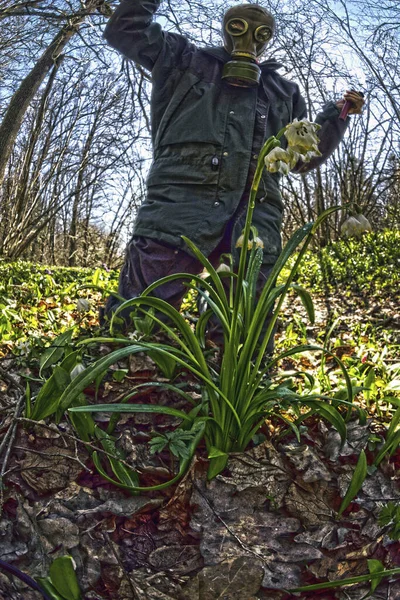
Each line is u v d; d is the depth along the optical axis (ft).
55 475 6.56
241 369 6.93
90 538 6.09
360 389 7.82
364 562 6.28
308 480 6.74
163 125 9.36
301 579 6.03
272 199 9.57
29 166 50.65
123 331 8.89
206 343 8.71
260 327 6.84
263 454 6.90
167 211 9.13
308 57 37.17
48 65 29.04
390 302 23.63
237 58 9.33
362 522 6.55
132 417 7.32
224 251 9.59
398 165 48.06
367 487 6.84
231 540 6.20
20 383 7.58
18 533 6.03
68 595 5.41
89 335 8.84
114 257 92.68
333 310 21.95
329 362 11.69
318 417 7.73
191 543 6.20
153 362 8.03
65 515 6.22
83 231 90.84
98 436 6.81
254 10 9.32
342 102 10.52
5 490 6.32
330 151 10.49
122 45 9.11
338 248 40.29
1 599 5.48
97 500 6.40
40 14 21.58
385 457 7.15
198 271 9.42
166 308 7.00
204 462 6.75
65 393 6.31
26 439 6.81
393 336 15.55
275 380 8.65
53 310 15.33
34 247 85.76
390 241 39.29
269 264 9.41
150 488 6.33
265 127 9.43
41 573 5.79
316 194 58.90
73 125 51.60
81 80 46.42
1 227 56.59
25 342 8.34
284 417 7.11
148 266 9.20
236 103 9.32
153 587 5.82
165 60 9.27
